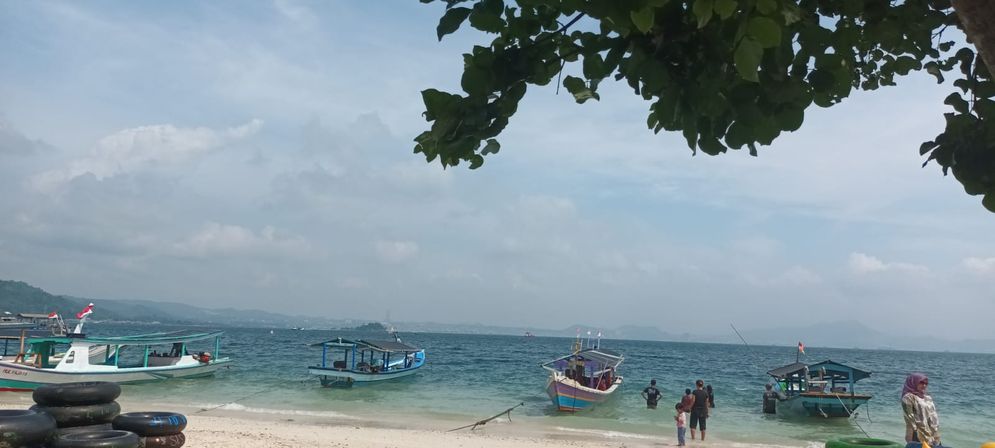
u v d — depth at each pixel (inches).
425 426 928.9
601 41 92.8
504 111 103.6
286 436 743.7
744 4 74.3
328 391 1342.3
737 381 1919.3
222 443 642.2
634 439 866.8
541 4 99.8
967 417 1299.2
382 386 1456.7
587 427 962.7
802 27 90.7
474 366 2247.8
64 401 444.8
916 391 352.8
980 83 111.3
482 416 1050.1
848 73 91.6
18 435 381.1
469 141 102.6
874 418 1184.2
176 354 1520.7
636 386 1707.7
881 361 4505.4
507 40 105.3
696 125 86.5
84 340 1242.6
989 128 101.9
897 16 120.9
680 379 1956.2
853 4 115.5
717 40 80.4
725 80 85.8
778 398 1197.7
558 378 1079.6
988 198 102.8
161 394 1237.1
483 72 101.1
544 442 805.9
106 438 408.2
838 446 343.9
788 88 84.5
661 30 82.5
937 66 136.7
